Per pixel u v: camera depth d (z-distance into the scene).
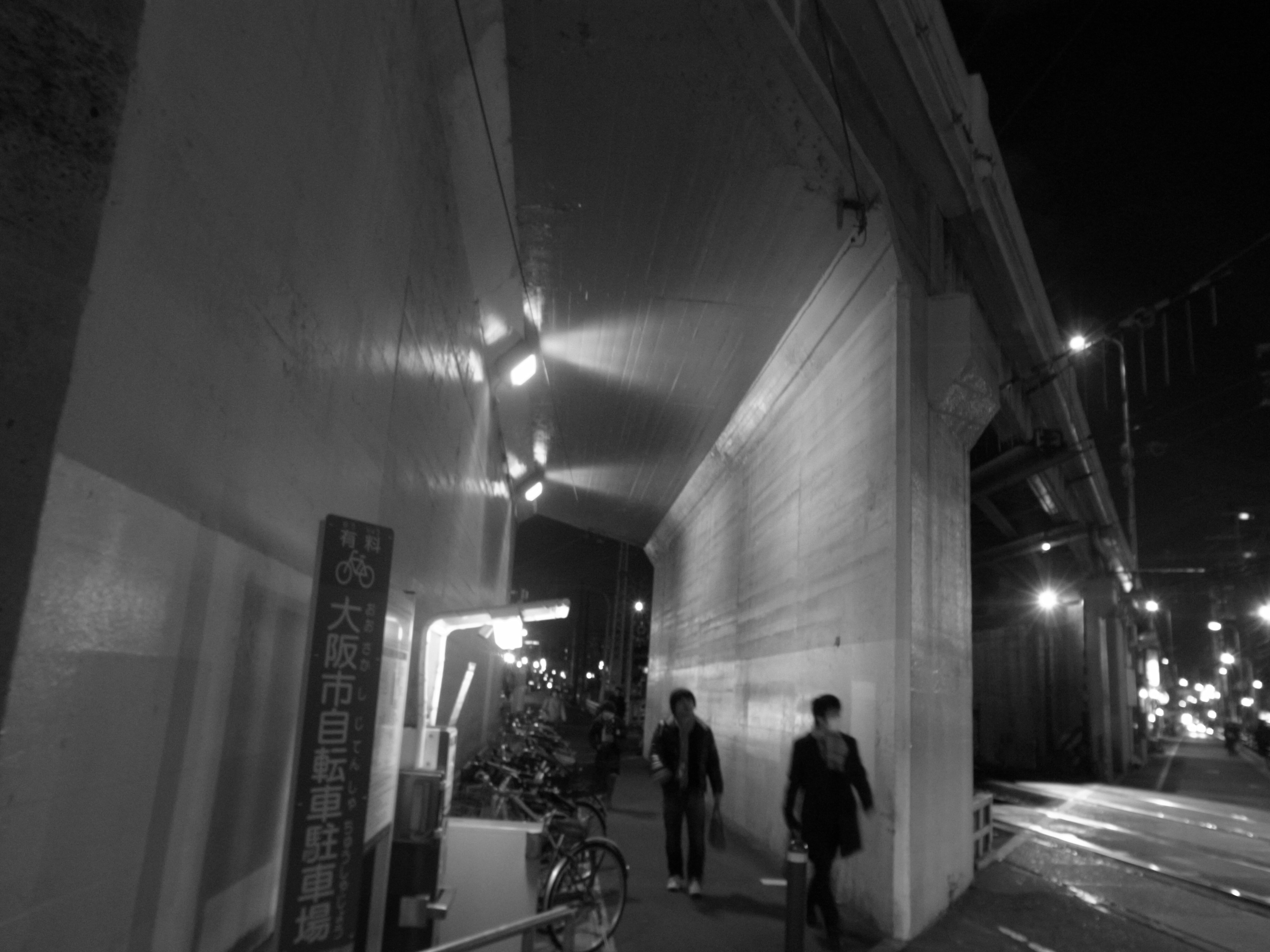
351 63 3.62
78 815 1.89
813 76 6.80
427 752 5.07
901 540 7.85
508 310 10.01
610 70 6.78
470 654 10.66
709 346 11.67
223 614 2.65
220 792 2.72
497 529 15.83
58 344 1.78
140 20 1.99
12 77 1.84
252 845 3.05
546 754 11.44
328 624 2.96
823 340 10.11
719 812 8.28
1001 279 11.45
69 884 1.86
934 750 8.23
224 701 2.71
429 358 6.21
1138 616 39.00
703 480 17.52
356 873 2.95
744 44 6.49
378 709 4.04
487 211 7.74
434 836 4.57
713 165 7.91
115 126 1.92
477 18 5.75
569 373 13.47
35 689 1.72
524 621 5.52
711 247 9.22
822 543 9.96
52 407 1.76
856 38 7.76
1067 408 17.56
